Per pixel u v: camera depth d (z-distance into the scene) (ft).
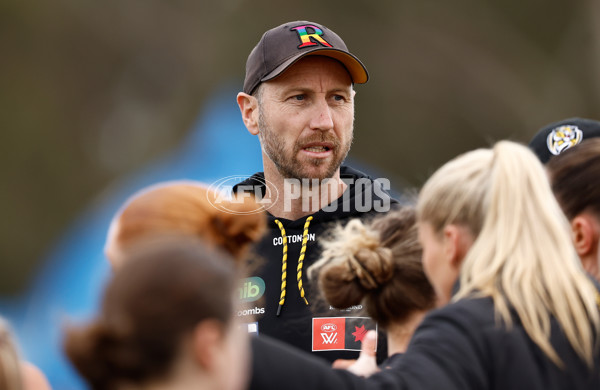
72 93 209.67
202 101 204.74
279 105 29.84
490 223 20.17
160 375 15.74
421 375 18.92
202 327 15.78
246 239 21.07
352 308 27.61
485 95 212.02
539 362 18.93
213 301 15.92
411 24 211.41
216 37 207.51
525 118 211.20
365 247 24.40
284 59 29.48
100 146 209.67
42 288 86.74
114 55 211.41
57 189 205.16
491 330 19.20
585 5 213.25
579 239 22.41
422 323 20.18
